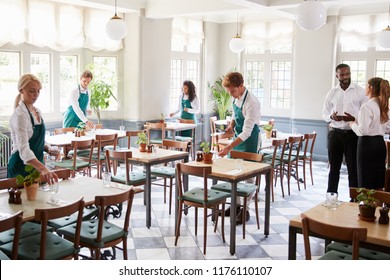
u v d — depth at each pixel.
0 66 7.29
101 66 8.80
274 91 10.49
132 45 8.75
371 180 4.73
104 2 7.86
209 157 4.79
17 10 7.25
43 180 3.79
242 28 10.64
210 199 4.42
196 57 10.58
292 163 7.23
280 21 10.07
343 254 3.06
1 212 3.03
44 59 7.98
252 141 5.27
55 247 3.06
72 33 8.15
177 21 9.80
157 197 6.43
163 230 5.03
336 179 5.57
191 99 8.84
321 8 5.34
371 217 2.96
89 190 3.64
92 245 3.27
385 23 8.80
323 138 9.56
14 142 3.79
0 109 7.36
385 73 9.09
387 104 4.59
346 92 5.44
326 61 9.38
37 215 2.81
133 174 5.51
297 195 6.76
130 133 6.88
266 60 10.49
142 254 4.32
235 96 5.15
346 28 9.24
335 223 2.91
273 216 5.66
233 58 10.87
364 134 4.68
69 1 7.54
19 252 2.97
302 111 9.80
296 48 9.70
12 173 3.87
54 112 8.17
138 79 8.77
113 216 5.31
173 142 5.98
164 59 9.26
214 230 5.01
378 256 3.03
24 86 3.66
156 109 9.23
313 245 4.66
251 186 4.98
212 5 7.82
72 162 6.27
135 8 8.47
